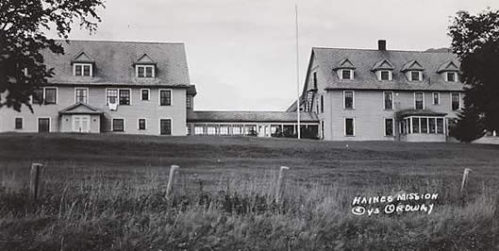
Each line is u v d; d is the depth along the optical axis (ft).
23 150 96.84
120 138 119.14
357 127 197.67
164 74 185.57
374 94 200.44
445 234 38.88
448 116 202.59
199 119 198.39
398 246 36.58
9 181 40.98
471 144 146.72
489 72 146.41
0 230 31.94
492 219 42.73
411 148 126.93
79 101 176.65
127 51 191.11
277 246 33.78
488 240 39.45
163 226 34.32
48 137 112.06
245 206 39.60
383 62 203.62
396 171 77.61
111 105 178.29
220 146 114.21
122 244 31.89
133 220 34.71
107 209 36.35
